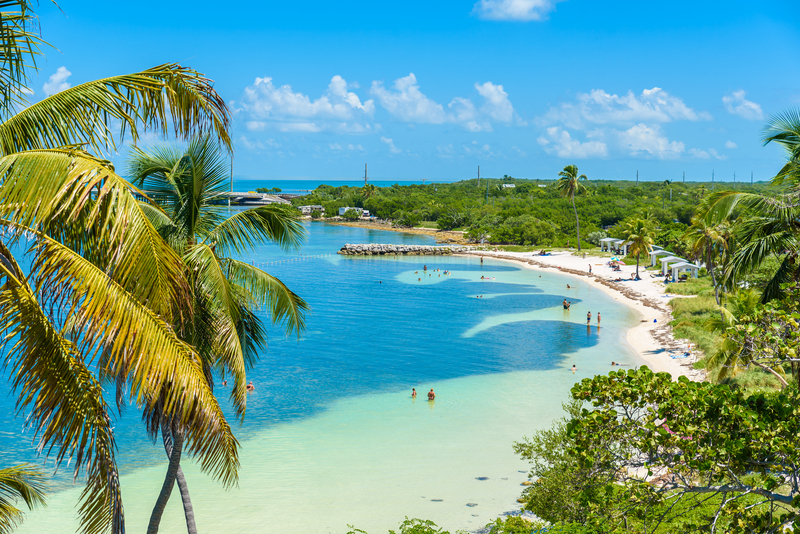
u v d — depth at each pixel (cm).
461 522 2142
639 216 11800
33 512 2175
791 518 864
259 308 1445
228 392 3650
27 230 573
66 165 579
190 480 2512
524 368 4212
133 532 2097
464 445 2886
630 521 1098
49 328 625
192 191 1278
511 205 16475
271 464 2672
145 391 632
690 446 870
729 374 3131
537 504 1775
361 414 3306
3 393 3416
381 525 2119
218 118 771
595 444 969
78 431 649
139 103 715
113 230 597
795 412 871
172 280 671
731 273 2012
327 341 4984
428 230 16662
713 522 885
